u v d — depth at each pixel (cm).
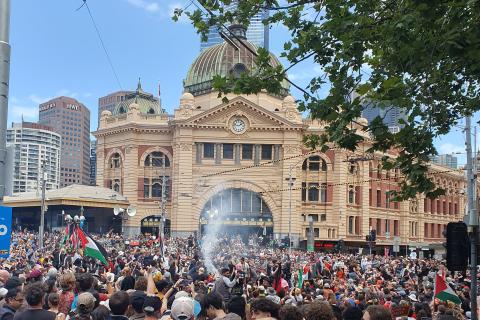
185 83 9844
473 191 3866
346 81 1447
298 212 8544
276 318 897
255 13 1458
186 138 8531
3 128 1342
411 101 1529
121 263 3073
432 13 1167
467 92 1644
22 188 17338
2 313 1115
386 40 1352
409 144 1495
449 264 1448
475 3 1197
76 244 3048
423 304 1755
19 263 2964
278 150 8600
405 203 10269
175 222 8438
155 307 992
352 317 1016
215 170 8550
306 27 1466
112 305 963
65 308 1252
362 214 9088
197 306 1229
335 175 8744
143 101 10269
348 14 1441
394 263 4750
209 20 1460
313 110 1468
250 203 8619
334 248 7844
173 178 8581
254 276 2980
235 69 9325
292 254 5491
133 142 8781
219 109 8500
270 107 9162
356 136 1448
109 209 8688
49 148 18375
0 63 1314
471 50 1203
